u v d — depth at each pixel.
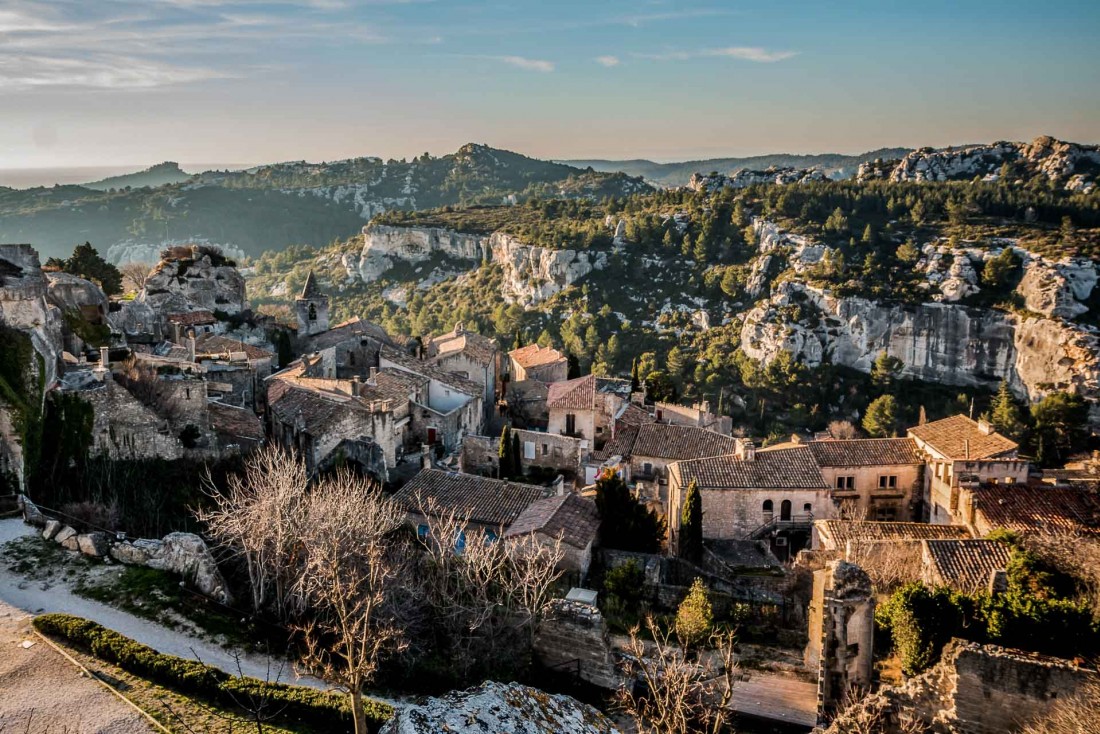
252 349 78.44
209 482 47.91
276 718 27.91
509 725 17.77
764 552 54.25
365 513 40.72
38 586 35.41
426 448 60.41
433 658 35.19
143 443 47.94
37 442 44.03
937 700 26.16
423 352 104.25
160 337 77.94
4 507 41.31
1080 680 24.09
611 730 20.03
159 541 38.81
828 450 64.88
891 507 63.59
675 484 58.69
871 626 30.25
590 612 34.44
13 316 45.66
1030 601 30.42
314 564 34.34
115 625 33.50
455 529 45.34
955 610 31.17
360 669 25.97
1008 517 50.03
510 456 64.31
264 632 35.53
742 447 60.41
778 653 39.88
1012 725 24.89
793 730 32.69
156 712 26.86
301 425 54.97
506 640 35.56
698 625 38.84
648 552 51.09
